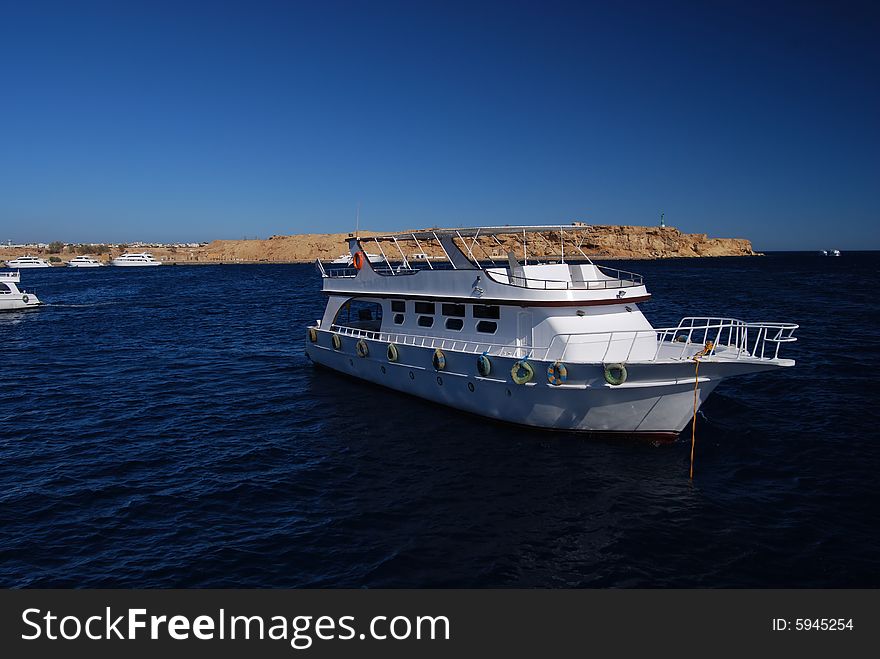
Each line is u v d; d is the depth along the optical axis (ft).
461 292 62.03
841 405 67.87
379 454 55.06
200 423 65.57
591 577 36.22
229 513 44.27
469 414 62.64
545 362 53.16
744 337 55.11
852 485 47.29
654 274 370.53
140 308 192.54
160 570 37.04
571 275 63.52
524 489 47.32
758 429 59.98
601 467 50.78
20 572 36.68
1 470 52.01
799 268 453.17
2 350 112.47
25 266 628.69
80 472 51.70
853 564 36.76
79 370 93.71
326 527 42.19
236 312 178.40
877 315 149.07
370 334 77.05
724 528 41.14
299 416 67.05
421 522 42.75
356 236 75.66
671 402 52.01
